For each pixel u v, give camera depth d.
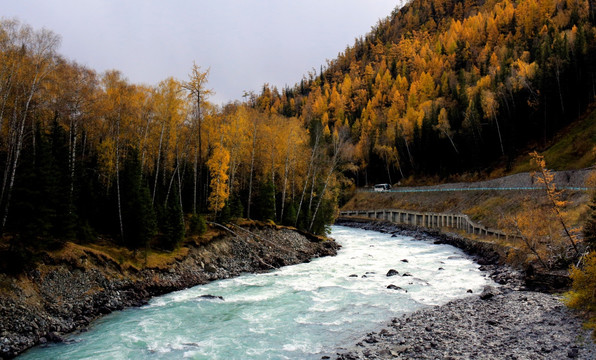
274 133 55.53
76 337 22.05
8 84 25.89
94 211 35.75
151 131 42.22
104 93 33.97
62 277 26.25
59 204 29.33
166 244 36.81
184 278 34.12
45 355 19.59
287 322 24.69
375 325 24.08
